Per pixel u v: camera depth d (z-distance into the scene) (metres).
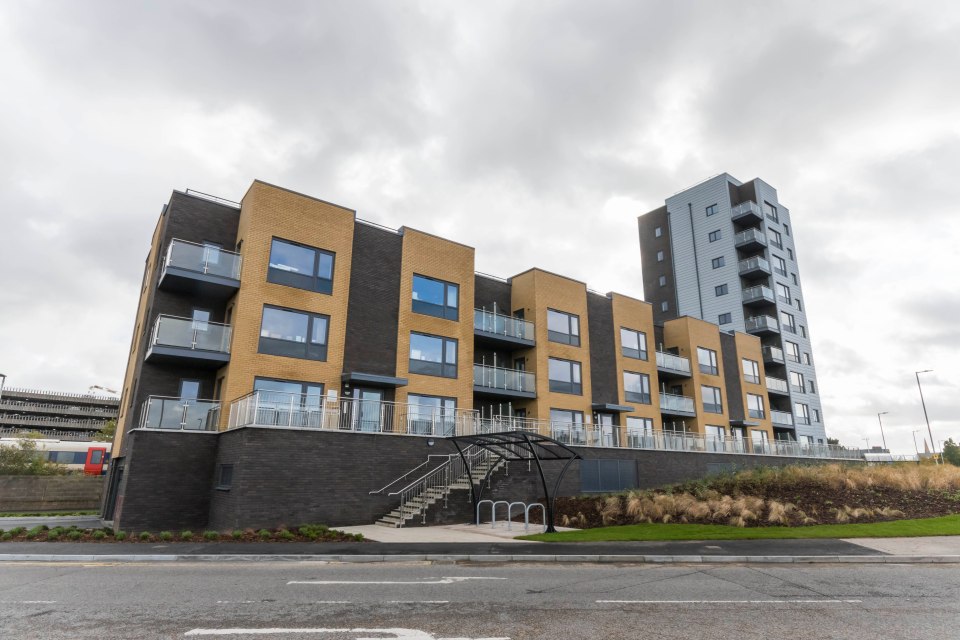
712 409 35.88
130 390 21.38
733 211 47.84
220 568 9.72
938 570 9.98
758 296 44.81
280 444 15.47
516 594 7.73
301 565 10.14
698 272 49.56
